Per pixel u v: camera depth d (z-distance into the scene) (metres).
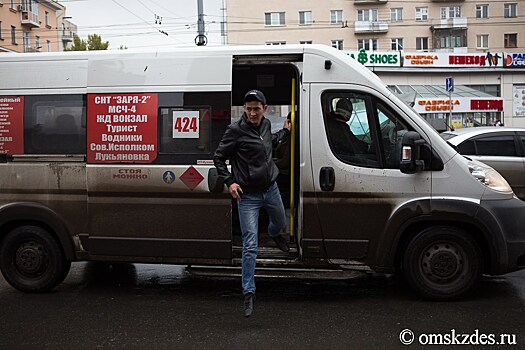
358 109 5.34
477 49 49.66
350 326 4.73
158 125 5.48
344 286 6.04
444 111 36.56
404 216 5.21
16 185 5.74
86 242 5.68
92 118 5.57
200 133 5.43
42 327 4.82
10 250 5.86
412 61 38.84
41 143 5.71
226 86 5.41
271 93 7.04
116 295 5.81
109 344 4.41
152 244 5.57
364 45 49.88
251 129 4.84
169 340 4.47
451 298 5.30
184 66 5.47
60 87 5.66
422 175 5.21
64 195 5.69
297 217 5.54
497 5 49.09
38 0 55.50
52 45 59.44
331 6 49.34
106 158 5.56
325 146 5.31
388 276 6.47
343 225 5.33
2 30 49.59
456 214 5.15
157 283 6.29
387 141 5.31
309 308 5.26
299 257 5.44
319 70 5.37
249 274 4.84
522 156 9.48
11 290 6.04
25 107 5.71
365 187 5.27
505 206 5.20
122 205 5.59
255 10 49.41
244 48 5.45
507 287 5.86
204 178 5.40
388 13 49.59
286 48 5.41
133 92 5.52
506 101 40.00
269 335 4.55
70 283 6.31
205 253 5.50
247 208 4.89
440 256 5.26
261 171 4.82
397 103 5.31
